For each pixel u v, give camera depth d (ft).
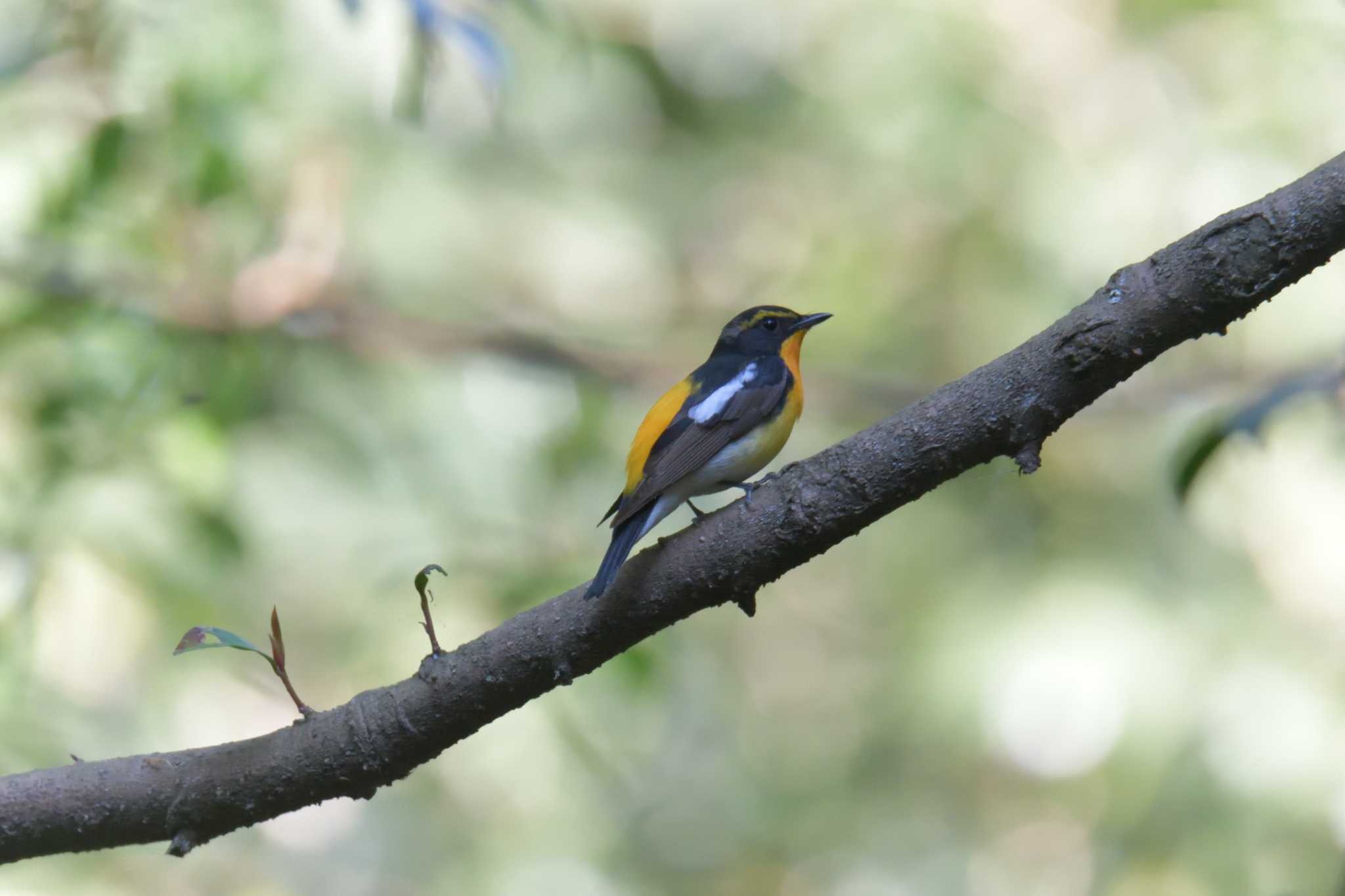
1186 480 20.36
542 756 36.47
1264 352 45.01
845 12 51.78
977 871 45.57
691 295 52.11
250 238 33.17
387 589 31.19
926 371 49.32
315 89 36.78
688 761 47.37
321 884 44.21
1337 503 41.63
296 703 15.80
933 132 49.65
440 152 45.55
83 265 29.55
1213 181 46.11
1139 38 49.78
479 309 44.88
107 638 29.78
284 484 38.17
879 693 48.16
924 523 48.70
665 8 51.11
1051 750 42.68
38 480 26.94
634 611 15.96
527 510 35.04
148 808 15.61
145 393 27.58
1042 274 48.03
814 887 47.65
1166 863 39.19
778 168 52.75
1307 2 47.03
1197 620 41.93
